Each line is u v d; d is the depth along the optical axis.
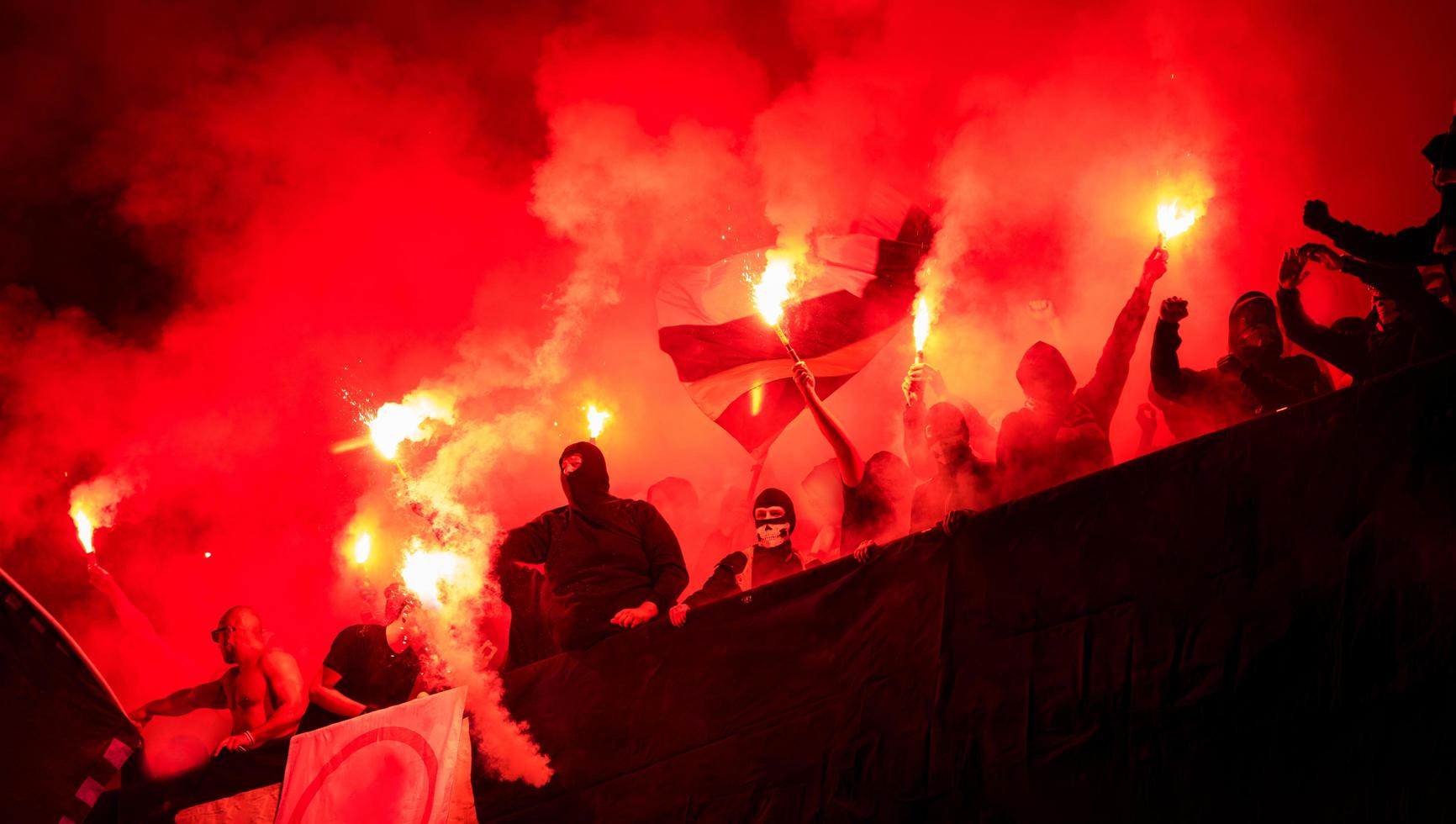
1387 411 4.34
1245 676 4.34
